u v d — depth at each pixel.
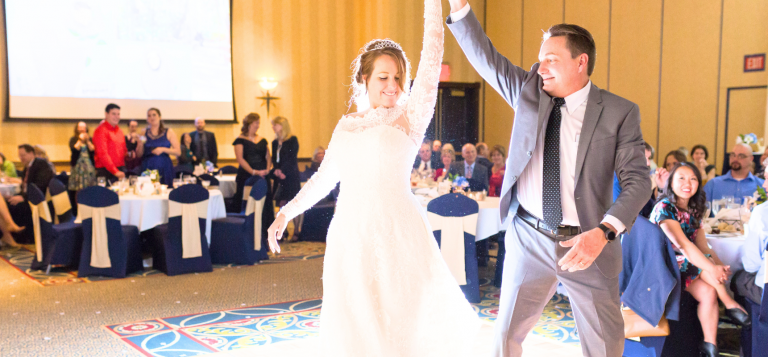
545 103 2.10
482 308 4.43
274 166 7.33
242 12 10.55
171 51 9.97
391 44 2.11
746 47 8.12
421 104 2.07
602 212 2.06
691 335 3.19
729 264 3.52
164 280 5.30
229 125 10.54
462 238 4.48
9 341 3.61
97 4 9.39
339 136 2.10
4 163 7.70
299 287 5.08
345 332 2.03
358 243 2.03
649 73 9.34
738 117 8.26
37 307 4.39
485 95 11.62
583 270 2.08
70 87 9.25
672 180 3.43
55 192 6.03
